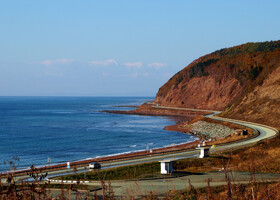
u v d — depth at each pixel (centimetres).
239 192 898
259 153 4759
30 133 11356
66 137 10356
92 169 3947
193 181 2925
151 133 11250
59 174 3697
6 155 7181
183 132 11294
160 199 1457
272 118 9469
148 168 3997
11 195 580
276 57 17650
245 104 11812
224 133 9450
